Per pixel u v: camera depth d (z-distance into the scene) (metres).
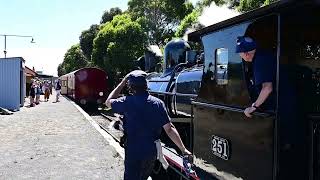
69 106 31.98
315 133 3.69
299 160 3.70
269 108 3.86
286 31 3.69
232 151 4.43
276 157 3.62
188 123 7.39
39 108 29.64
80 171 9.09
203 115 5.20
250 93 4.12
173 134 4.63
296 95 3.71
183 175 5.96
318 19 3.74
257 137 3.91
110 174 8.82
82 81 37.28
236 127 4.32
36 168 9.38
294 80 3.72
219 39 4.82
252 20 4.06
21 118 21.64
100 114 32.09
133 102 4.58
